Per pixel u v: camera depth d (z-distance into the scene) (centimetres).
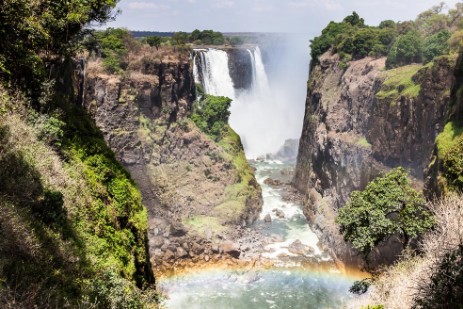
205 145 7912
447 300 1405
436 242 1752
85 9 2489
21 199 1756
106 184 2428
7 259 1437
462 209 1845
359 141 6744
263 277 5316
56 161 2105
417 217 2991
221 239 6266
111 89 7406
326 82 8444
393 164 5947
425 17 9438
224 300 4809
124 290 1845
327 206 6681
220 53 10506
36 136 2102
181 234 6269
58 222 1841
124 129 7481
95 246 1994
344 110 7500
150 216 6625
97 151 2502
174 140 7912
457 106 3891
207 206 7000
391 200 3038
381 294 2395
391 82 6338
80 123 2583
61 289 1574
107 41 7738
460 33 6109
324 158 7281
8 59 2156
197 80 9831
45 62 2506
